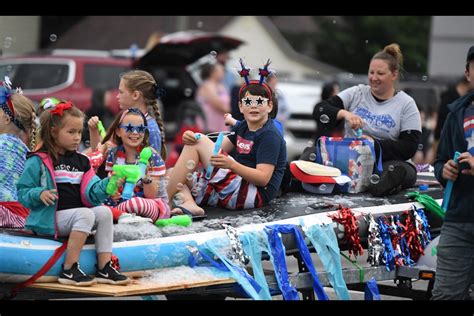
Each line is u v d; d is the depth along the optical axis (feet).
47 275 31.53
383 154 45.50
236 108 55.72
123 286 31.45
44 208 32.04
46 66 99.14
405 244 40.32
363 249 40.88
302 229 37.11
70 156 32.71
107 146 38.32
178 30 173.37
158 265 33.30
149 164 36.24
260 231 35.60
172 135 93.76
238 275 33.71
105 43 170.19
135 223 34.19
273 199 41.83
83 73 98.63
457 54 137.08
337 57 222.48
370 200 42.11
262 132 39.52
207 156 39.60
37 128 35.78
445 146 35.09
